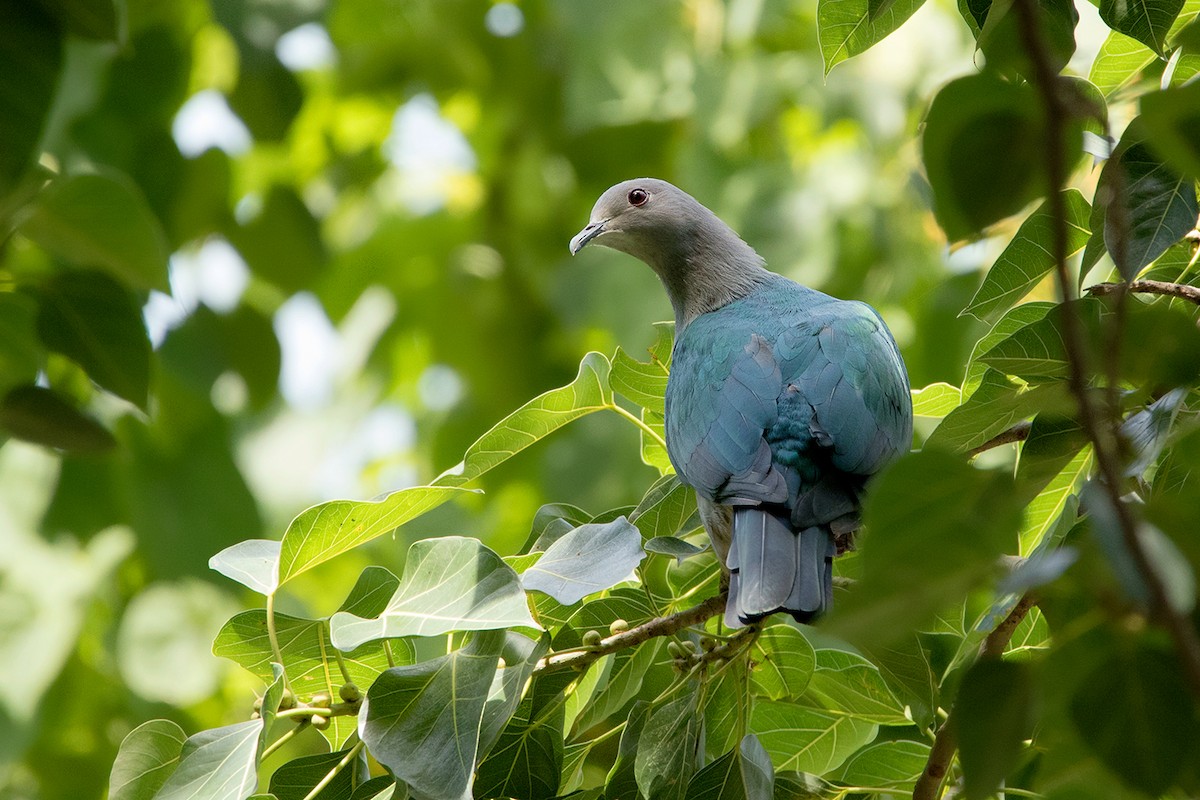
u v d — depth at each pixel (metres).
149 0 12.80
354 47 20.36
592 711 9.16
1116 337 4.23
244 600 14.98
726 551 9.62
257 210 15.41
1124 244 4.84
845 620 4.05
